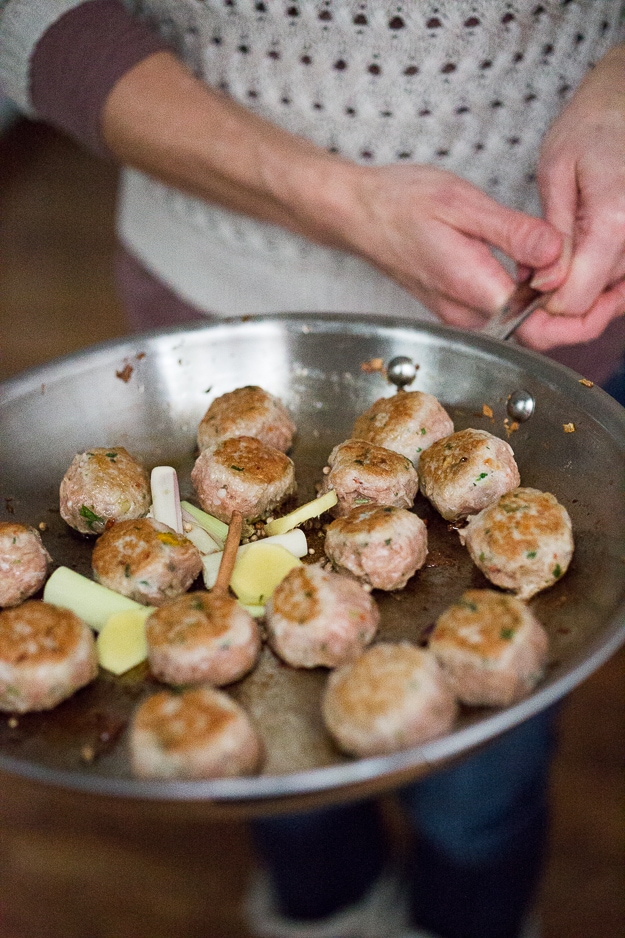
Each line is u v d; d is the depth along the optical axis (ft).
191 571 1.78
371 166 2.09
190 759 1.45
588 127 1.91
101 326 4.37
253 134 2.08
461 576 1.76
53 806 2.56
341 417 2.04
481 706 1.54
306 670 1.64
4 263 4.91
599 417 1.75
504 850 2.14
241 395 1.99
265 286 2.35
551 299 1.89
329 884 2.35
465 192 1.93
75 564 1.83
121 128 2.16
